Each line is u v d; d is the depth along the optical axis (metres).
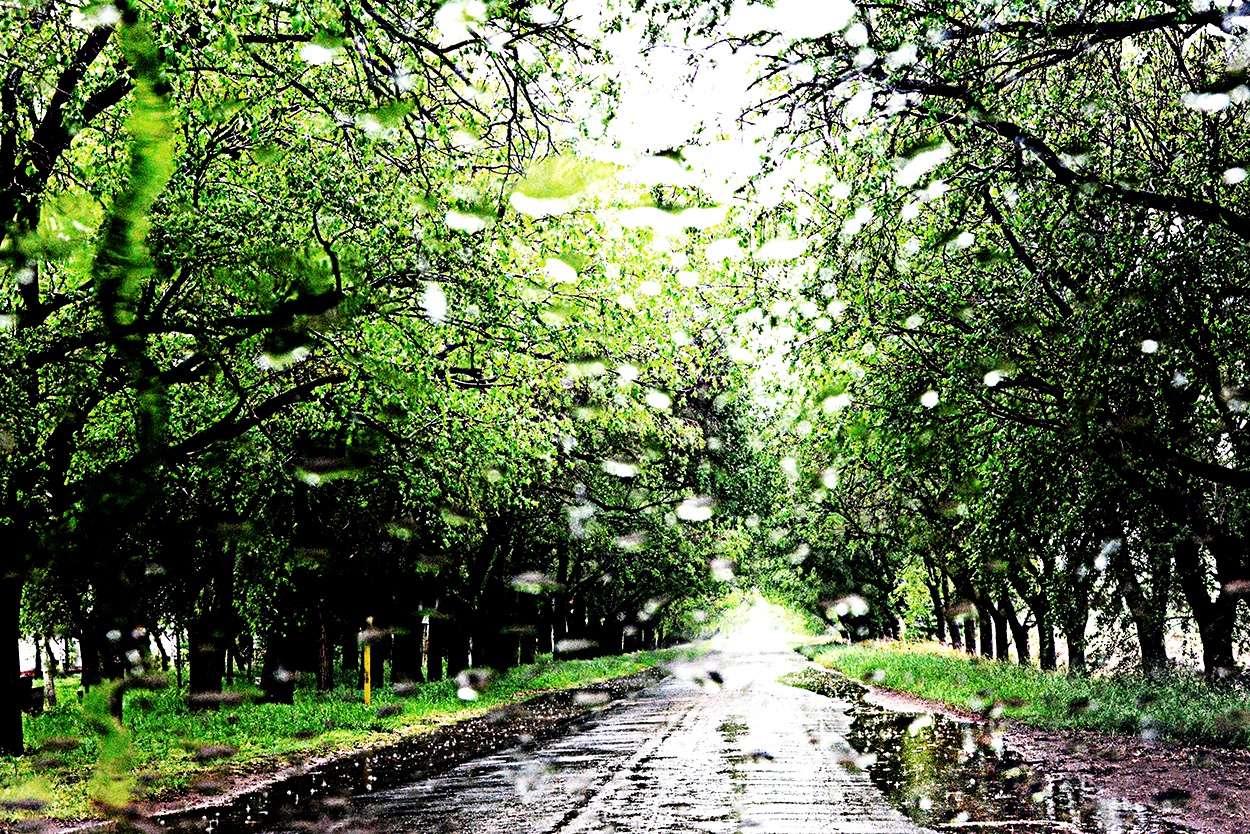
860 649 48.75
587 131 5.46
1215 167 9.75
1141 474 12.83
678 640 88.62
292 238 8.24
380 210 8.80
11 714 12.77
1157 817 8.00
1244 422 11.62
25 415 9.72
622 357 12.88
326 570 21.33
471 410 14.70
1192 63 10.63
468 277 9.84
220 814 9.02
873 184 9.34
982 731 15.09
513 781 10.94
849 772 11.11
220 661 23.59
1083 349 11.09
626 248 11.23
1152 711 14.18
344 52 5.80
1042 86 10.75
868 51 7.32
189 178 8.62
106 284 1.10
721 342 16.19
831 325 12.03
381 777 11.53
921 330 12.43
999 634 33.50
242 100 7.36
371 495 18.53
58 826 7.83
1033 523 14.97
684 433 24.00
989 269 11.95
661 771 11.53
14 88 8.42
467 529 19.89
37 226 1.28
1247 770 10.10
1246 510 13.55
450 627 30.77
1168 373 11.07
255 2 6.32
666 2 6.71
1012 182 10.29
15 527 9.79
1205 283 10.47
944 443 13.26
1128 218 10.45
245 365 9.70
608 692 28.28
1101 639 20.06
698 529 29.11
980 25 7.74
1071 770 10.66
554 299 11.48
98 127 8.48
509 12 5.50
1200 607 17.52
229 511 15.15
